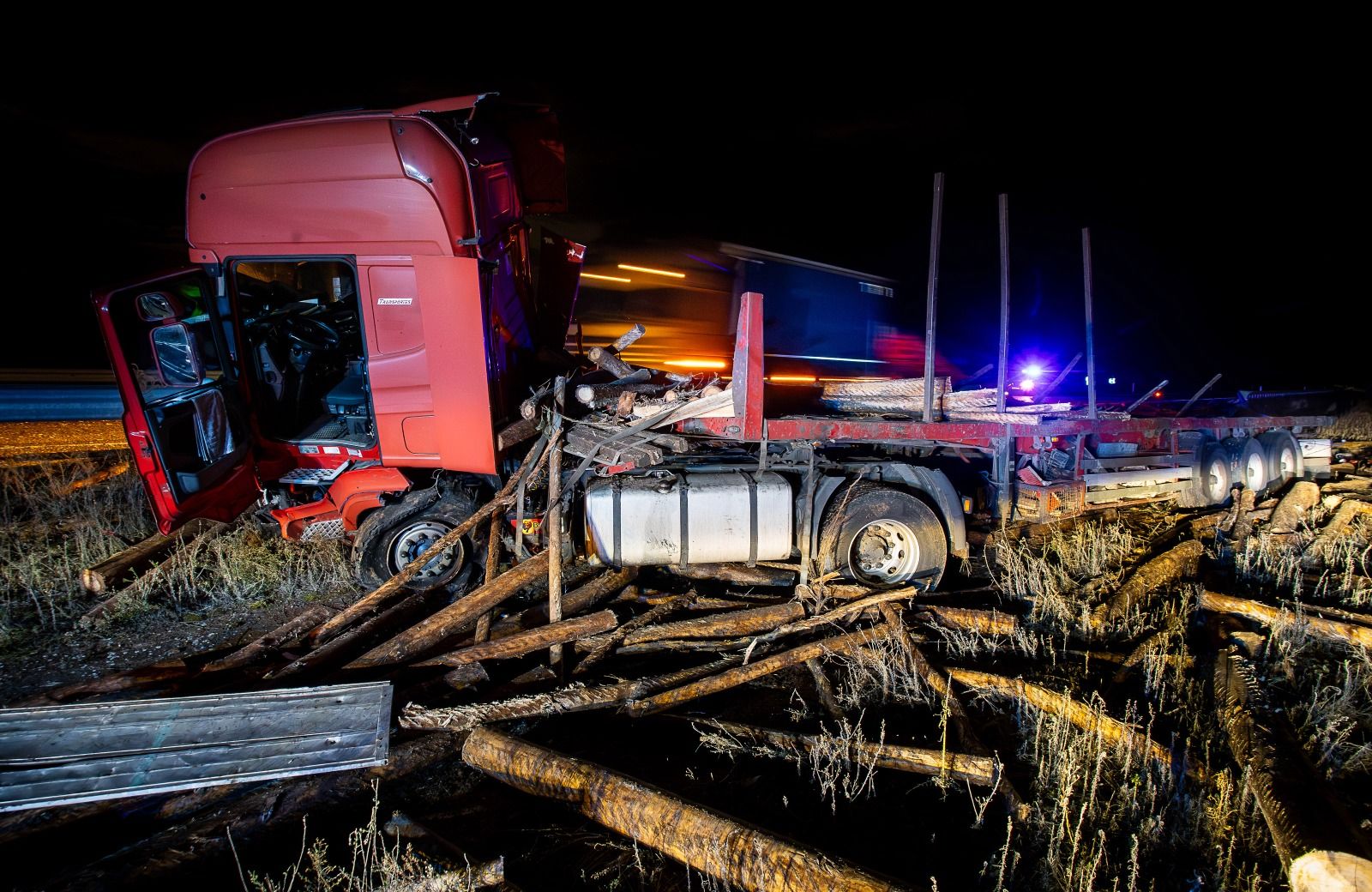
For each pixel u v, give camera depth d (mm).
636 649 3918
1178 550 5012
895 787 2912
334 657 3807
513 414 4969
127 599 4684
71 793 2629
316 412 5207
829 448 5270
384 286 4352
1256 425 7504
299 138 4180
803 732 3289
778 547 4551
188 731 3045
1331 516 6457
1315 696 3197
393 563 4734
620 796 2602
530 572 4184
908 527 4609
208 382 4285
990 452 5410
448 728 3166
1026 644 3863
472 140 4566
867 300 11000
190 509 4109
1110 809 2645
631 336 5645
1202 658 3807
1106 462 6246
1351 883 1991
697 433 4406
